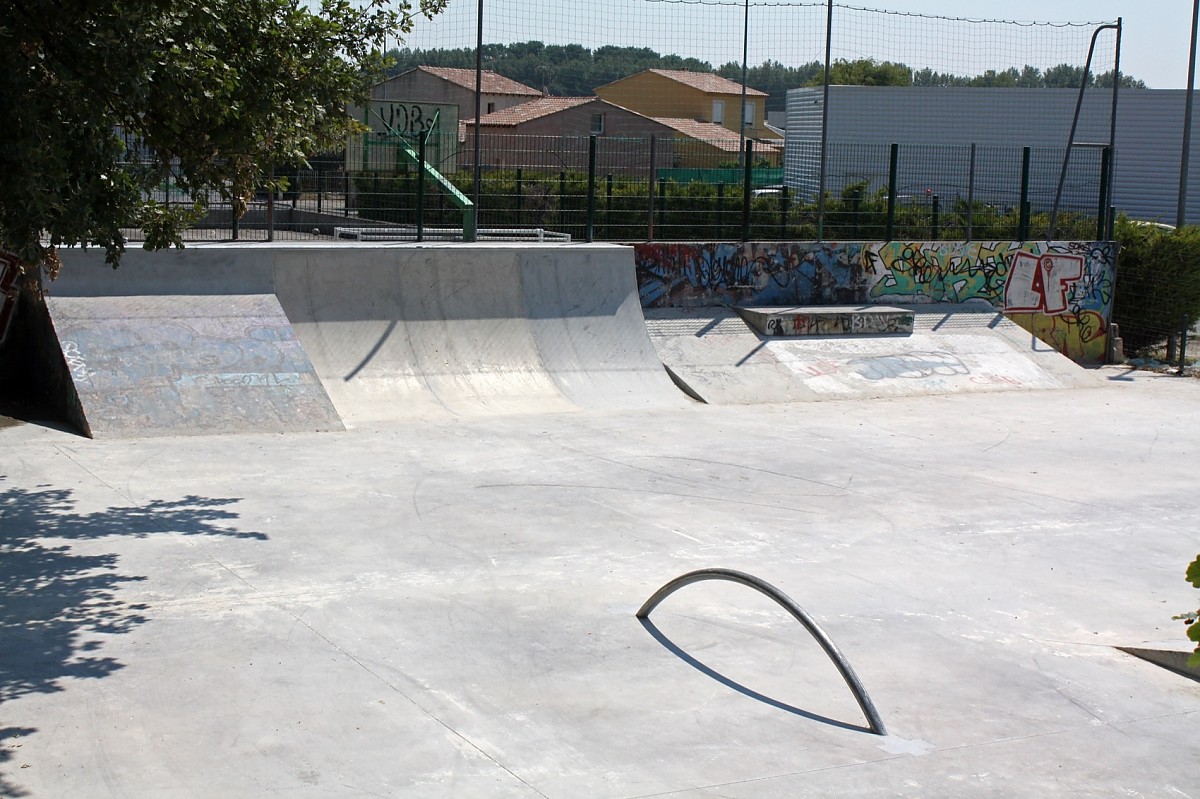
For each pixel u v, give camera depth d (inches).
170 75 295.9
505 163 800.3
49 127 265.6
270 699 239.1
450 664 262.7
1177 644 296.4
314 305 568.4
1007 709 254.4
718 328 689.0
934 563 359.3
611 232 800.9
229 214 676.7
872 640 291.7
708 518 395.9
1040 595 334.3
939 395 663.1
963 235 829.2
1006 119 1247.5
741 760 221.6
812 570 346.3
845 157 805.9
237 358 513.0
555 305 631.2
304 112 358.9
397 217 749.3
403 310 588.7
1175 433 574.9
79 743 215.6
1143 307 827.4
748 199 728.3
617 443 503.2
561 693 249.6
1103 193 818.2
